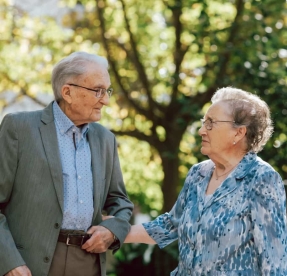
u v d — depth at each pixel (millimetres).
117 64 9836
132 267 8281
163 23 9969
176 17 9453
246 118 3291
